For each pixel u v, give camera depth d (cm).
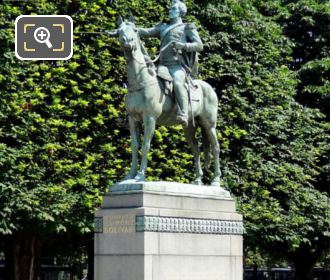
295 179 2512
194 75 1572
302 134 2569
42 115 1955
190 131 1579
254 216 2311
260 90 2464
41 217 1830
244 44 2477
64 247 2744
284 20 2914
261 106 2483
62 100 1998
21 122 1889
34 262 2219
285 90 2544
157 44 2220
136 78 1422
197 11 2439
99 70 2067
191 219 1448
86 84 2012
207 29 2466
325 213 2488
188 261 1428
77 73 1995
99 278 1396
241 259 1558
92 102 2041
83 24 2064
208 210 1504
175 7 1562
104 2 2100
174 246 1402
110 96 2034
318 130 2606
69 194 1906
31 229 1952
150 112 1430
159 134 2105
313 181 2725
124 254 1366
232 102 2397
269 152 2458
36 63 1994
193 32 1537
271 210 2367
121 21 1452
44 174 1922
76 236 2441
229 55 2452
